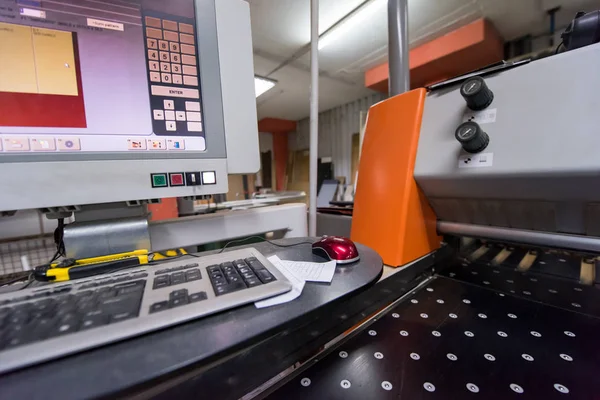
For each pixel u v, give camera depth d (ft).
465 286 1.83
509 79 1.52
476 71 1.66
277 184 19.77
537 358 1.12
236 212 2.08
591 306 1.52
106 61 1.19
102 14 1.19
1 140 1.03
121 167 1.22
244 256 1.26
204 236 1.83
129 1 1.24
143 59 1.27
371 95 13.25
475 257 2.39
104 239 1.31
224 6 1.47
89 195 1.17
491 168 1.52
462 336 1.28
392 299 1.63
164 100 1.32
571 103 1.29
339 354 1.17
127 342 0.70
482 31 7.31
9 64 1.04
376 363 1.11
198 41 1.40
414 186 1.88
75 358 0.65
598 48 1.24
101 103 1.19
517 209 1.71
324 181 15.28
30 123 1.07
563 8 6.82
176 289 0.92
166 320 0.75
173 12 1.33
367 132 2.24
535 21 7.47
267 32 7.93
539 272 2.01
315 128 2.64
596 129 1.21
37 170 1.08
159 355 0.66
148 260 1.28
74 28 1.14
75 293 0.90
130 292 0.90
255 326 0.78
